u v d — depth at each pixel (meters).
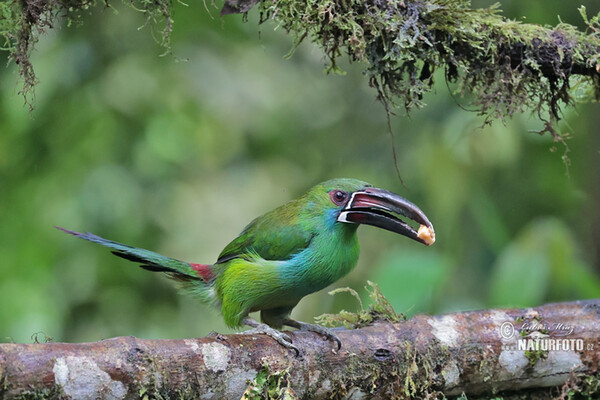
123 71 12.97
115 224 12.86
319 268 7.42
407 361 6.66
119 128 12.91
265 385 6.16
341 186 7.50
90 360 5.47
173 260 7.95
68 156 12.61
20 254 12.12
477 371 6.89
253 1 6.61
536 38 6.98
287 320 7.85
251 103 13.84
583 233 11.67
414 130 12.88
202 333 13.51
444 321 6.95
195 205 13.66
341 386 6.50
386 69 6.78
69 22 7.07
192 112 13.21
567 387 7.07
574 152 11.59
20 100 12.33
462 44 6.89
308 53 14.04
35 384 5.27
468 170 11.34
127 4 6.92
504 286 10.02
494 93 7.05
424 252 11.52
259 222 7.69
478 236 11.77
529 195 11.88
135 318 13.02
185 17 12.98
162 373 5.72
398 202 7.35
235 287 7.50
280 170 14.14
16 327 11.69
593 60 7.06
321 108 14.12
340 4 6.48
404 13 6.57
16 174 12.52
